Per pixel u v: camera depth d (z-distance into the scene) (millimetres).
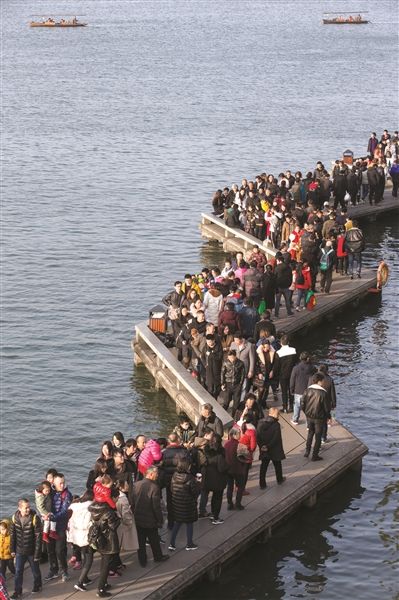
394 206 71562
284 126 120812
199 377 40750
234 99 143000
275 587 29375
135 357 49406
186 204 83938
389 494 34656
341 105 137000
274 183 63969
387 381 44594
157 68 182500
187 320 42844
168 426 43750
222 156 103500
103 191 88438
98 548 26203
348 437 36156
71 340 54406
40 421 44625
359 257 55281
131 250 70938
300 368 36188
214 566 29031
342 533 32188
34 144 110000
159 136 114438
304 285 49312
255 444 30953
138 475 29734
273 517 30891
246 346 36969
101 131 117938
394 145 80250
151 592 26875
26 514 26547
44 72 177500
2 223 78188
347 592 29219
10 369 50219
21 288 63094
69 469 40812
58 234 75062
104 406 45906
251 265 46531
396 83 160125
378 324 51469
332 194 72188
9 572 28078
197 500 30562
